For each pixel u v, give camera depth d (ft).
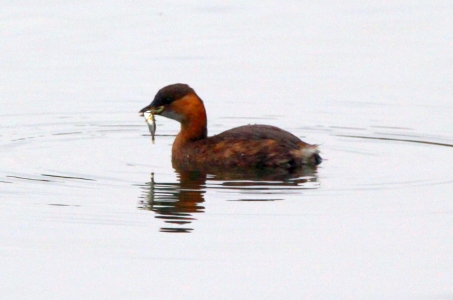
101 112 62.03
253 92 65.87
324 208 42.06
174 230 39.58
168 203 42.83
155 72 69.92
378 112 61.26
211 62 72.23
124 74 69.46
